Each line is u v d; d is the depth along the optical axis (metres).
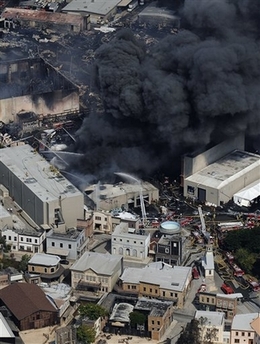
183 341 173.00
